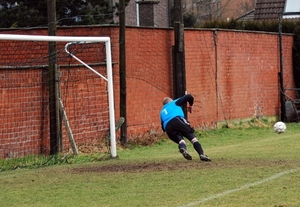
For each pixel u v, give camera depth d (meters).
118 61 35.78
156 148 35.16
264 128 46.25
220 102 44.69
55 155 29.48
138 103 37.44
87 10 52.59
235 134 42.03
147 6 60.22
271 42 51.16
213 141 38.28
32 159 28.58
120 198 17.50
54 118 30.55
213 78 43.97
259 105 49.44
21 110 29.66
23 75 29.77
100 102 34.19
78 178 21.53
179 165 23.70
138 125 37.44
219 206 15.82
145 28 37.97
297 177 19.72
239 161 24.09
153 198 17.28
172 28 40.25
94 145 33.28
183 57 39.75
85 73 33.28
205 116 43.09
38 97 30.52
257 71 49.19
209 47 43.59
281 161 23.61
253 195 17.02
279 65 52.25
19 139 29.53
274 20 57.44
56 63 31.47
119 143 35.12
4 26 50.62
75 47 34.97
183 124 24.61
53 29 29.83
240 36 46.97
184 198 17.09
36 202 17.42
